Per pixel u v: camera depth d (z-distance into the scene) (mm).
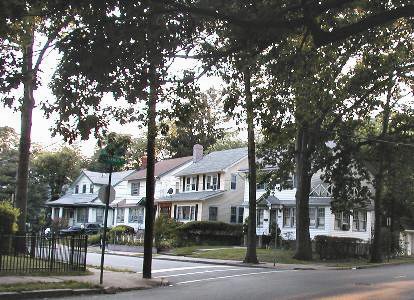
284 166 34562
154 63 12430
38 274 16875
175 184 60906
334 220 43969
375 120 40312
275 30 12852
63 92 12852
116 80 12461
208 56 14047
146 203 20000
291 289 16812
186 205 54188
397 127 34969
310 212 45562
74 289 14703
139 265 26688
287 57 16047
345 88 28484
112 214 68438
